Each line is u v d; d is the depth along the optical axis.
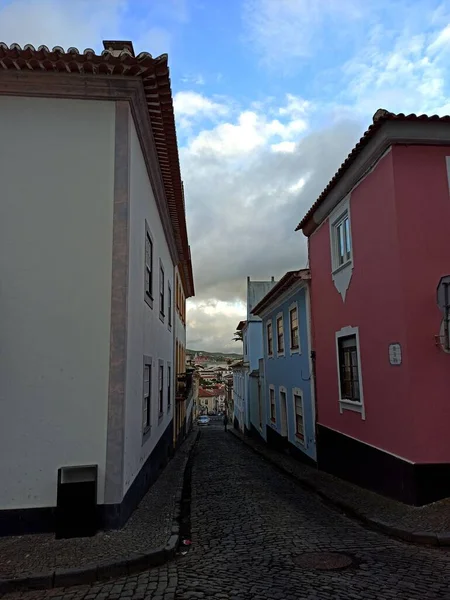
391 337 7.82
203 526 6.71
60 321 6.11
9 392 5.88
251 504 8.17
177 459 14.77
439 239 7.57
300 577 4.43
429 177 7.71
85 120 6.56
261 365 22.25
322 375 11.90
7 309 6.06
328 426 11.42
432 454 7.04
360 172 8.91
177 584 4.30
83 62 6.09
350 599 3.87
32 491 5.71
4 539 5.43
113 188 6.46
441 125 7.62
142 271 7.90
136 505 7.12
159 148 8.64
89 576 4.47
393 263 7.71
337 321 10.64
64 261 6.24
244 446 21.92
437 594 3.97
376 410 8.48
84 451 5.87
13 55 5.96
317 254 12.27
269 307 18.62
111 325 6.16
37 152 6.43
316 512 7.58
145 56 6.07
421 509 6.74
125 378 6.12
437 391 7.18
